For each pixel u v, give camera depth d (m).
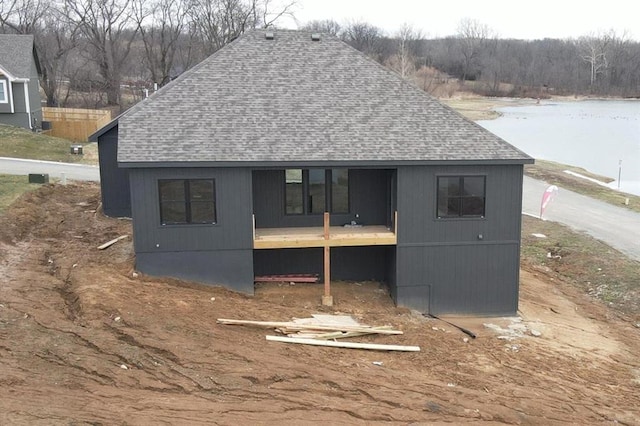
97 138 22.69
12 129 39.50
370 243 17.23
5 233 18.78
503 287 17.97
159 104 17.11
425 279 17.61
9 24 63.41
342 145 16.75
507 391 12.64
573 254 24.81
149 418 9.79
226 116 17.08
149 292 15.38
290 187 18.41
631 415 12.35
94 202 25.44
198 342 12.88
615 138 65.44
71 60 71.31
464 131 17.58
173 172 16.20
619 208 32.88
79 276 15.83
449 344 15.19
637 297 20.61
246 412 10.29
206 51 68.88
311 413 10.48
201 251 16.73
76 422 9.48
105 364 11.38
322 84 18.20
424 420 10.75
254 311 15.61
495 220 17.55
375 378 12.30
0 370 10.73
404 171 16.97
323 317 15.86
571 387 13.47
